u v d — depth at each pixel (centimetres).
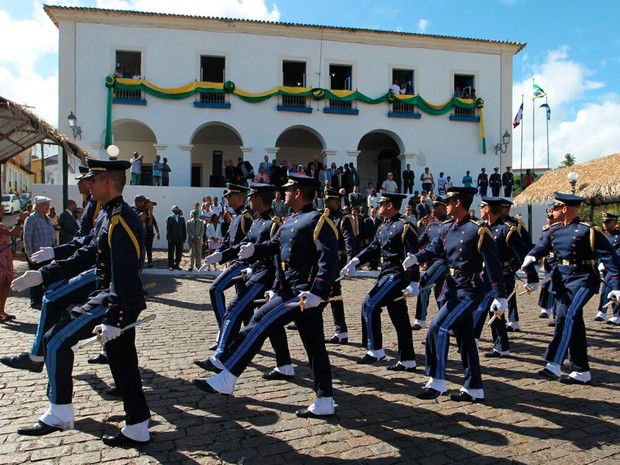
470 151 2512
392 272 564
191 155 2384
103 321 332
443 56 2488
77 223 985
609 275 509
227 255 565
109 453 345
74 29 2161
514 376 543
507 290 697
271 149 2308
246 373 529
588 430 402
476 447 369
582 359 520
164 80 2228
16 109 1091
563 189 1327
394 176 2753
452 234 476
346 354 618
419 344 675
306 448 361
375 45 2417
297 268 418
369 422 409
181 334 681
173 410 422
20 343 614
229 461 339
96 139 2177
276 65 2322
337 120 2380
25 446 350
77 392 454
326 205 736
